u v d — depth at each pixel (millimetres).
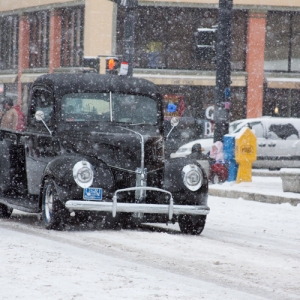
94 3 58312
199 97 57781
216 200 25594
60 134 17219
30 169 18297
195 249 14031
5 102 25422
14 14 66000
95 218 17109
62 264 11742
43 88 18203
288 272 11922
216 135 32719
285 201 24094
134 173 16516
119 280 10547
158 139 17031
